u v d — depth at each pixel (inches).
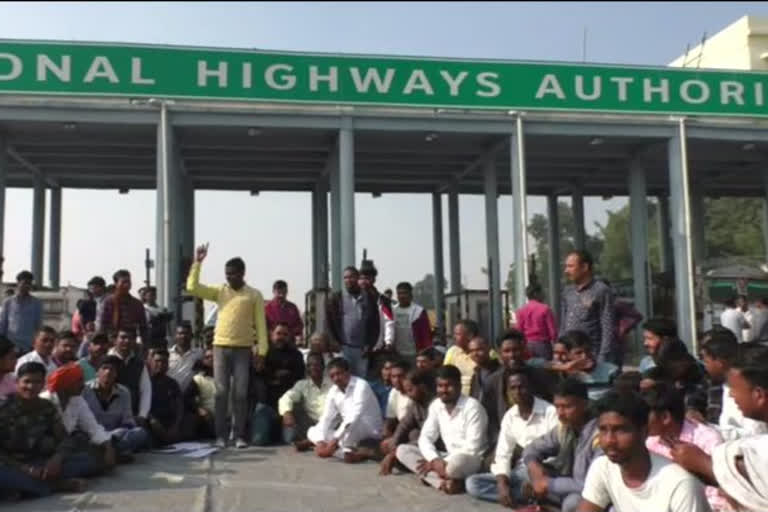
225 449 325.7
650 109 523.5
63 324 522.9
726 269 649.0
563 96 513.7
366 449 302.8
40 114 468.4
